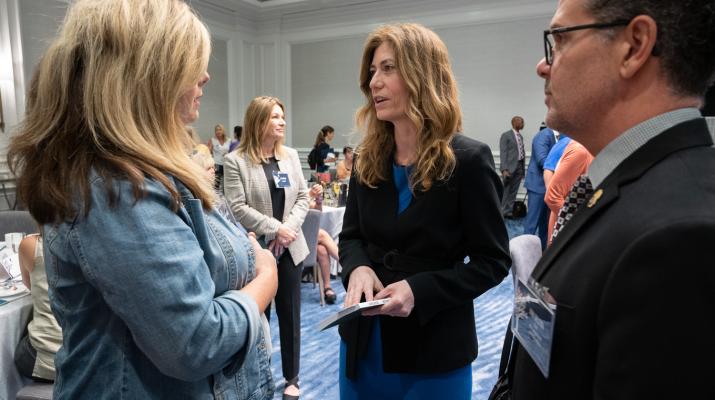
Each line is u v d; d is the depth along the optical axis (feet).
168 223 2.09
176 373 2.11
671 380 1.25
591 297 1.56
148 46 2.15
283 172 7.80
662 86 1.69
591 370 1.58
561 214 2.21
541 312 1.79
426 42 3.46
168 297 1.99
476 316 10.80
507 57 24.36
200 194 2.40
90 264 1.98
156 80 2.20
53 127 2.10
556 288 1.73
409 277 3.43
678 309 1.25
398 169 3.75
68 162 2.06
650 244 1.34
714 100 4.17
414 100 3.46
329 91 29.71
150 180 2.11
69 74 2.12
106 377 2.21
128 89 2.13
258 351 2.88
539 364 1.78
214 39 28.32
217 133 26.94
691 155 1.58
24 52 17.92
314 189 12.32
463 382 3.69
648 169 1.63
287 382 7.40
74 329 2.24
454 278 3.39
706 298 1.24
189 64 2.28
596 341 1.55
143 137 2.18
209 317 2.16
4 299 5.64
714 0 1.57
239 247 2.72
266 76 31.09
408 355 3.52
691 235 1.27
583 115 1.85
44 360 5.16
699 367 1.22
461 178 3.46
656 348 1.27
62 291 2.20
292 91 30.91
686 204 1.37
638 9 1.65
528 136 24.38
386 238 3.71
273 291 2.77
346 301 3.43
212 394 2.46
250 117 7.72
